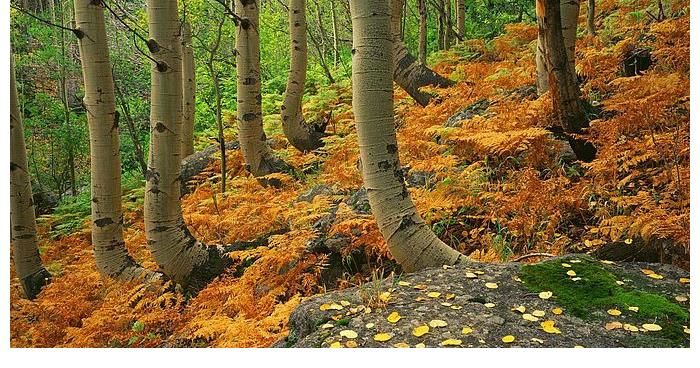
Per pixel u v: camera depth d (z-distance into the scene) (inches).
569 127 198.5
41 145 534.6
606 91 232.7
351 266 185.8
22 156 238.2
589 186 181.6
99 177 206.1
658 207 154.9
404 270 150.6
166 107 194.5
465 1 557.9
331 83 482.6
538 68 235.9
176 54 194.1
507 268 138.9
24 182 238.8
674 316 115.6
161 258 198.2
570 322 114.3
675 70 223.5
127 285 199.9
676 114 187.3
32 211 242.5
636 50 249.0
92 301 202.5
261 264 183.0
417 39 611.2
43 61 536.7
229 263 206.7
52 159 516.1
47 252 315.6
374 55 141.7
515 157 211.0
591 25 323.9
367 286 133.5
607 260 152.9
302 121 329.7
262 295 178.9
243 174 344.2
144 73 604.7
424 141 234.1
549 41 192.5
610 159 178.2
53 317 195.3
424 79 326.6
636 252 150.9
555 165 199.8
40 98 524.4
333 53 692.7
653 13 296.8
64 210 402.6
